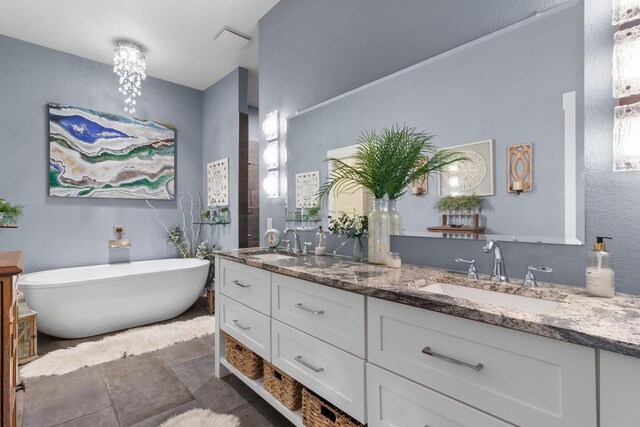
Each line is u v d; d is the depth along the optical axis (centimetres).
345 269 153
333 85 217
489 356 86
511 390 82
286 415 161
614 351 66
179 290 330
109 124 363
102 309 286
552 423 75
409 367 105
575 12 119
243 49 336
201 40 319
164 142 404
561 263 122
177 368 233
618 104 110
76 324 276
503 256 137
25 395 197
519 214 132
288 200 254
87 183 348
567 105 120
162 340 278
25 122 315
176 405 189
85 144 347
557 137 123
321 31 227
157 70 382
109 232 364
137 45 327
